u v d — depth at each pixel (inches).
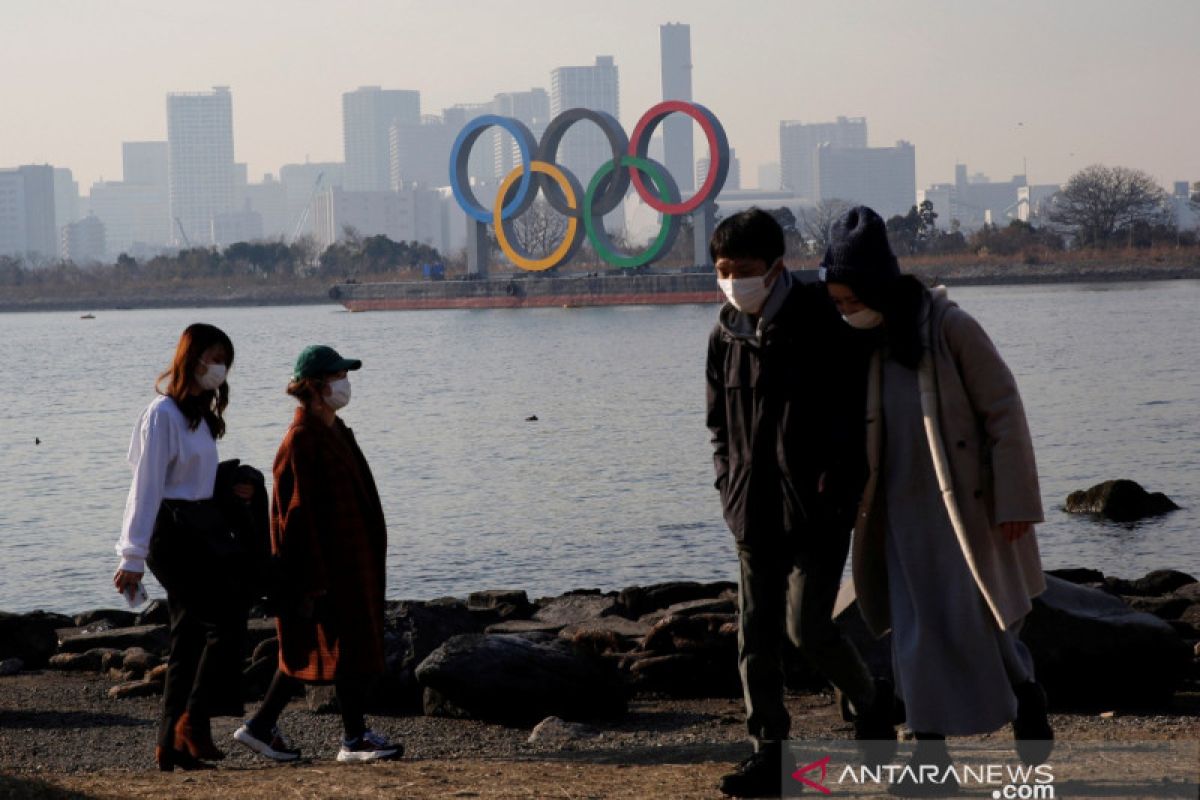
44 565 1024.9
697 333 4323.3
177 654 310.2
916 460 251.9
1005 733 311.9
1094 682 353.4
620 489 1317.7
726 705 382.9
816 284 255.6
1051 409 1937.7
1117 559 956.6
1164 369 2470.5
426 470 1513.3
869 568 261.0
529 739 343.3
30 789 271.1
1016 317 4357.8
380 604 318.7
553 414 2106.3
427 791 273.9
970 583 249.3
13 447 1873.8
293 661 316.5
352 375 3083.2
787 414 250.4
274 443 1774.1
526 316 6033.5
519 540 1067.9
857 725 272.2
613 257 5526.6
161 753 310.0
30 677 458.6
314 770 305.6
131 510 299.3
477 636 378.0
